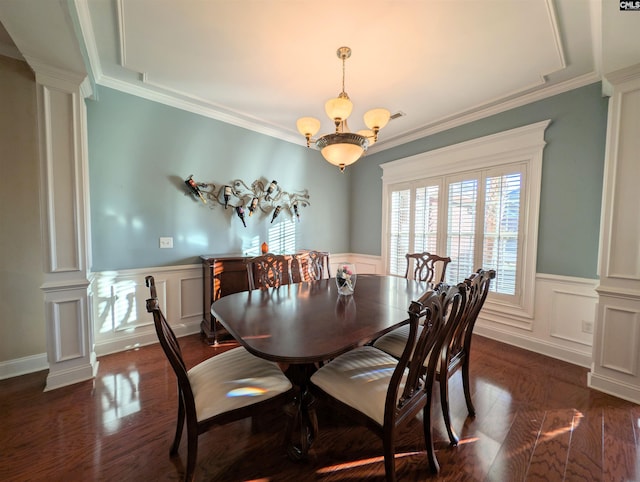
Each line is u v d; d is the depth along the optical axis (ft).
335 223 14.44
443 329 4.18
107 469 4.27
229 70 7.39
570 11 5.27
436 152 11.05
